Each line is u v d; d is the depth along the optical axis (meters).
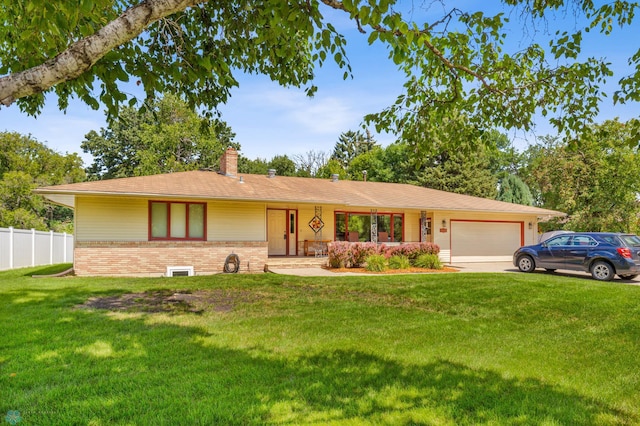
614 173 24.44
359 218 20.81
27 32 3.80
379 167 42.84
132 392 3.81
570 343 5.82
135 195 14.01
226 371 4.41
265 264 16.20
